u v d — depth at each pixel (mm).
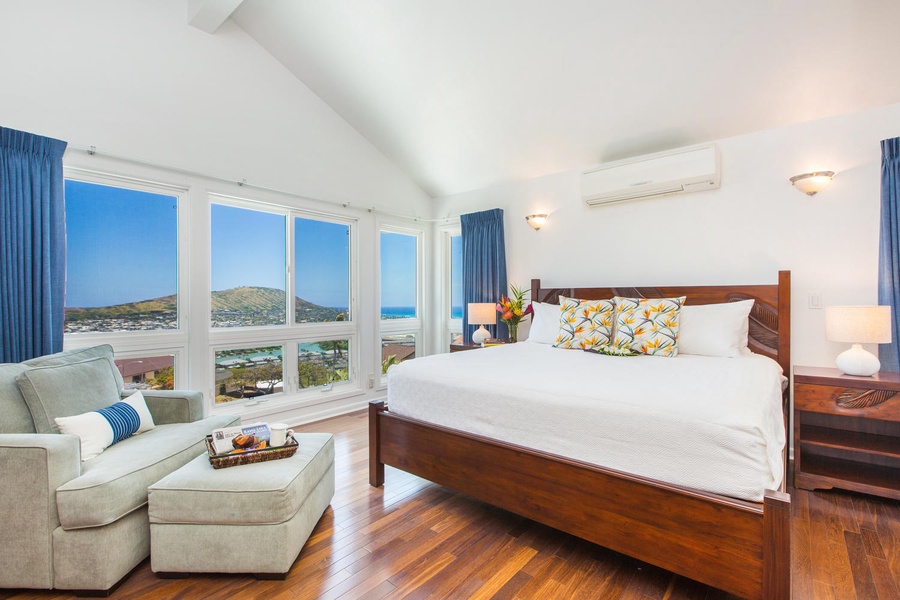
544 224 4363
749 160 3205
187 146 3188
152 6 3027
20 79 2490
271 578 1733
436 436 2271
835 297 2885
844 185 2855
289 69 3836
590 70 3057
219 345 3436
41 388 1920
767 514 1335
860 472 2553
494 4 2779
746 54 2660
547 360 2676
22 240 2424
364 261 4527
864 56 2488
